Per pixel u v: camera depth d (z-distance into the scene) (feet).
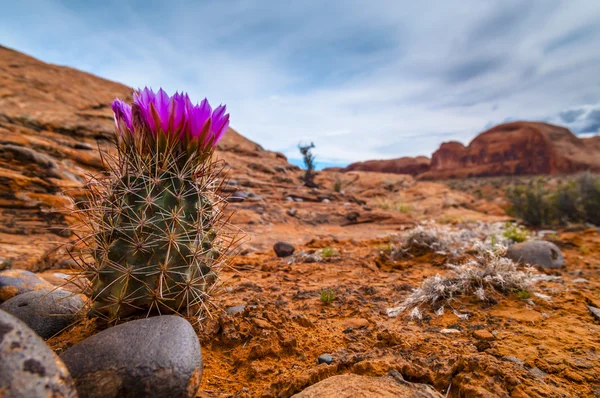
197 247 6.51
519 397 5.39
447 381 5.88
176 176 6.39
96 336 5.27
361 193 86.17
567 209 53.98
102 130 49.52
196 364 5.01
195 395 5.14
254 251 21.43
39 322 7.14
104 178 6.61
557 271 14.53
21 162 21.39
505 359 6.58
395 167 551.59
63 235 17.25
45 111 51.67
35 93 61.16
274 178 67.15
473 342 7.44
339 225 38.60
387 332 7.54
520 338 7.65
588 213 52.19
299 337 7.75
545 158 414.62
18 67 70.59
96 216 6.41
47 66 79.46
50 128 45.78
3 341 3.53
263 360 6.78
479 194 197.36
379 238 26.84
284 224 34.50
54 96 63.16
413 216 48.39
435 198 75.92
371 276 13.99
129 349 4.89
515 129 467.11
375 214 41.73
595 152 397.19
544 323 8.65
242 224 30.63
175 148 6.50
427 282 10.84
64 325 7.39
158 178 6.24
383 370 6.08
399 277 13.66
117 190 6.35
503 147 458.09
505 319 8.85
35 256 13.50
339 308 10.07
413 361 6.44
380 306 10.19
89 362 4.74
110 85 87.92
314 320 9.01
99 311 6.48
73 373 4.63
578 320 8.88
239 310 8.95
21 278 9.23
